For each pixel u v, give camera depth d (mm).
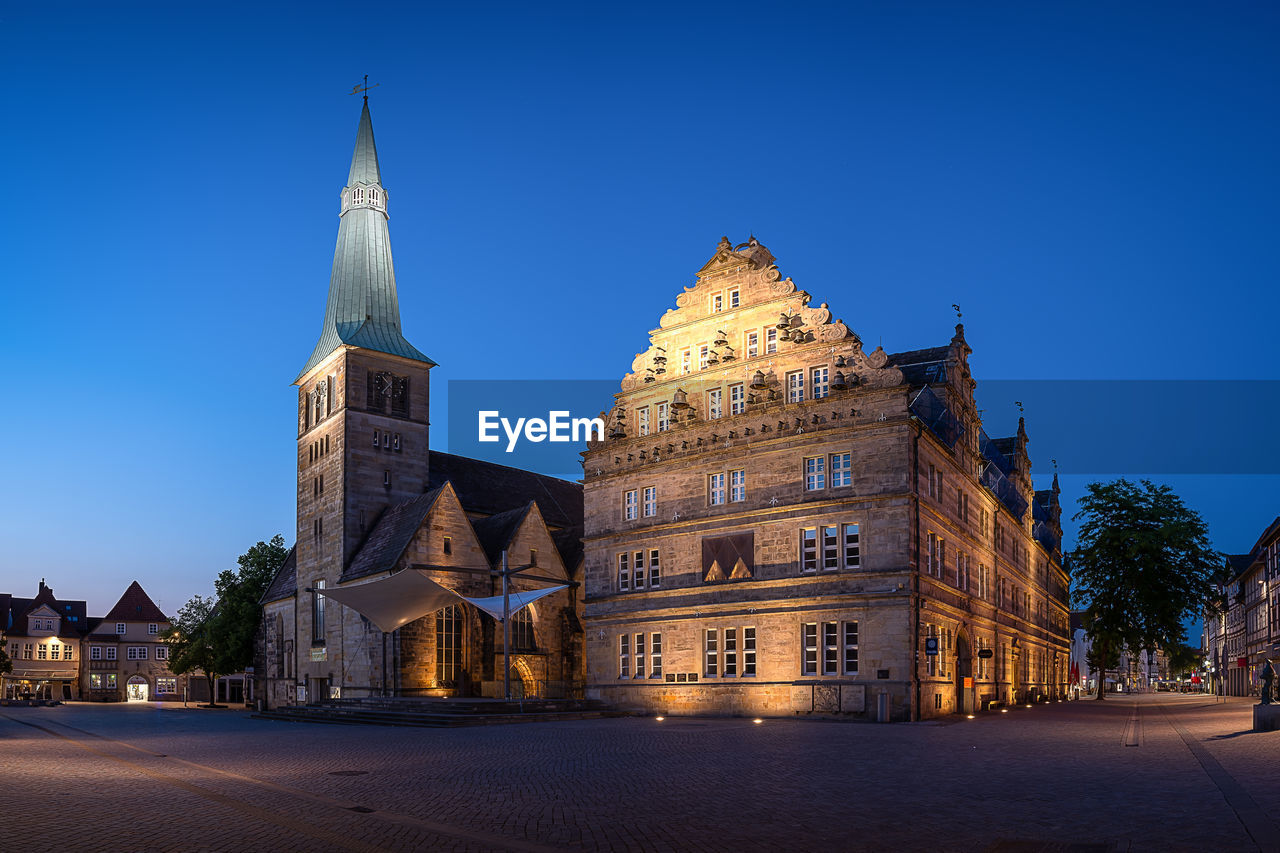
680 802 17859
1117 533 68500
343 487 73250
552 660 71750
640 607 54219
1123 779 19906
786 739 32438
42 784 21125
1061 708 60781
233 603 85812
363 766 24922
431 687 64875
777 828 15102
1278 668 78312
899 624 43938
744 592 49312
